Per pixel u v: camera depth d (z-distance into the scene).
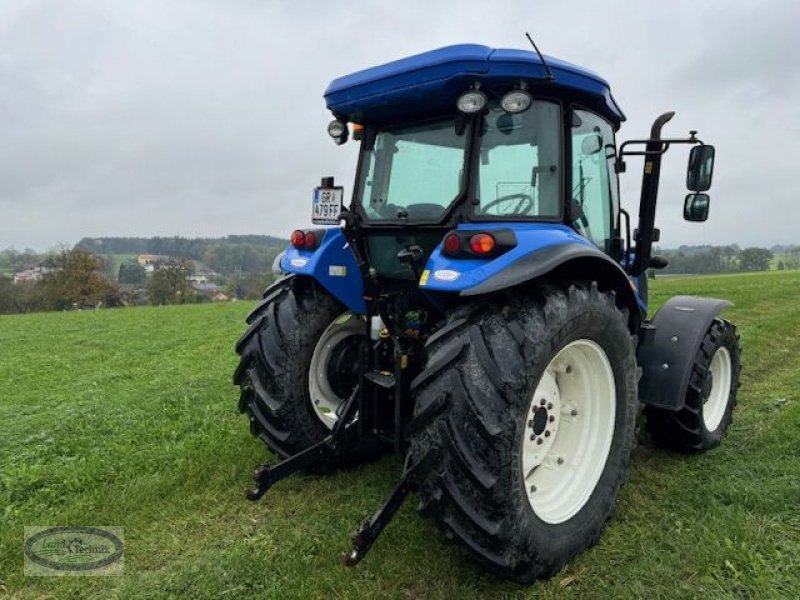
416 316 3.22
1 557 2.92
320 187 3.30
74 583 2.74
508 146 2.96
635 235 3.82
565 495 2.91
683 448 3.95
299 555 2.88
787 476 3.43
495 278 2.48
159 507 3.39
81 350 10.45
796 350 7.19
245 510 3.35
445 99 2.94
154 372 7.86
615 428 3.06
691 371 3.73
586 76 2.95
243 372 3.60
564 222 3.05
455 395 2.44
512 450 2.44
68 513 3.31
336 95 3.13
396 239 3.32
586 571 2.74
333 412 3.68
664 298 14.77
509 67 2.70
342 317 3.75
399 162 3.32
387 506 2.56
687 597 2.48
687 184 3.66
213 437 4.47
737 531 2.86
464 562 2.79
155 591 2.62
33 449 4.39
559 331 2.61
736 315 10.86
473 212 2.95
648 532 2.99
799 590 2.46
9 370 8.44
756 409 4.85
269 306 3.62
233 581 2.70
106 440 4.56
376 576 2.71
